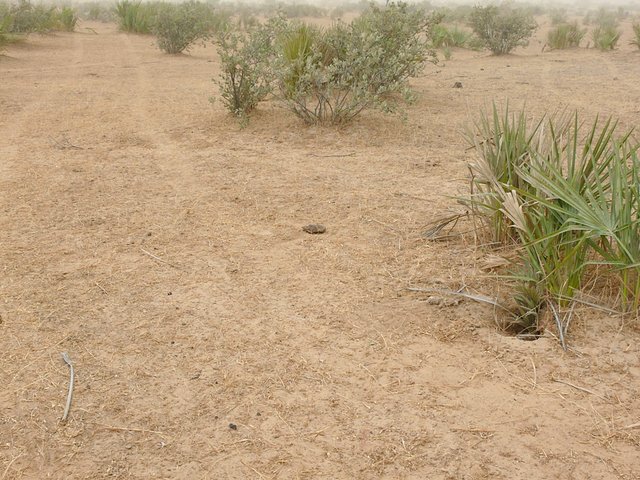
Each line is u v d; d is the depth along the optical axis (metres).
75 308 3.71
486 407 2.92
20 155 6.72
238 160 6.59
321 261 4.30
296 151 6.95
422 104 9.51
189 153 6.86
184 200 5.42
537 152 4.02
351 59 8.15
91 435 2.76
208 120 8.30
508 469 2.57
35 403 2.93
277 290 3.93
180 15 16.45
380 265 4.23
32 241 4.58
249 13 37.50
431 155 6.81
